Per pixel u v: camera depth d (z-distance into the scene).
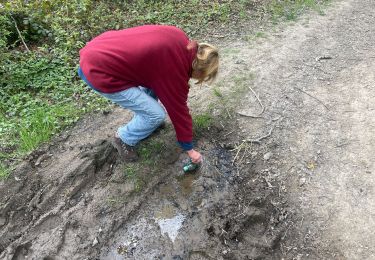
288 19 6.08
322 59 5.21
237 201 3.66
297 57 5.24
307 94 4.64
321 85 4.77
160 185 3.78
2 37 5.46
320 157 3.94
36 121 4.34
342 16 6.13
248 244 3.40
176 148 4.02
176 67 2.89
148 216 3.57
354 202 3.56
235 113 4.41
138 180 3.78
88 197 3.71
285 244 3.38
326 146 4.04
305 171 3.83
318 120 4.31
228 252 3.33
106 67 2.99
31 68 5.13
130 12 6.36
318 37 5.64
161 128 4.18
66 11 6.11
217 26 5.98
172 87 2.96
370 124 4.22
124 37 2.99
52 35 5.79
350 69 5.00
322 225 3.43
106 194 3.71
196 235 3.43
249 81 4.84
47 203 3.68
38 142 4.18
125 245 3.39
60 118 4.46
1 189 3.77
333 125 4.24
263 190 3.72
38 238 3.43
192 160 3.61
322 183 3.73
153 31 2.95
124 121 4.39
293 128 4.24
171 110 3.08
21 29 5.82
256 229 3.51
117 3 6.57
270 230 3.47
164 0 6.62
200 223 3.51
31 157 4.02
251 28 5.90
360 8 6.35
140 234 3.45
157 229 3.48
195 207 3.62
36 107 4.59
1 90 4.79
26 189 3.79
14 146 4.16
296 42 5.54
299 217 3.51
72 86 4.91
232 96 4.62
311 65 5.09
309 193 3.66
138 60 2.93
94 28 5.87
